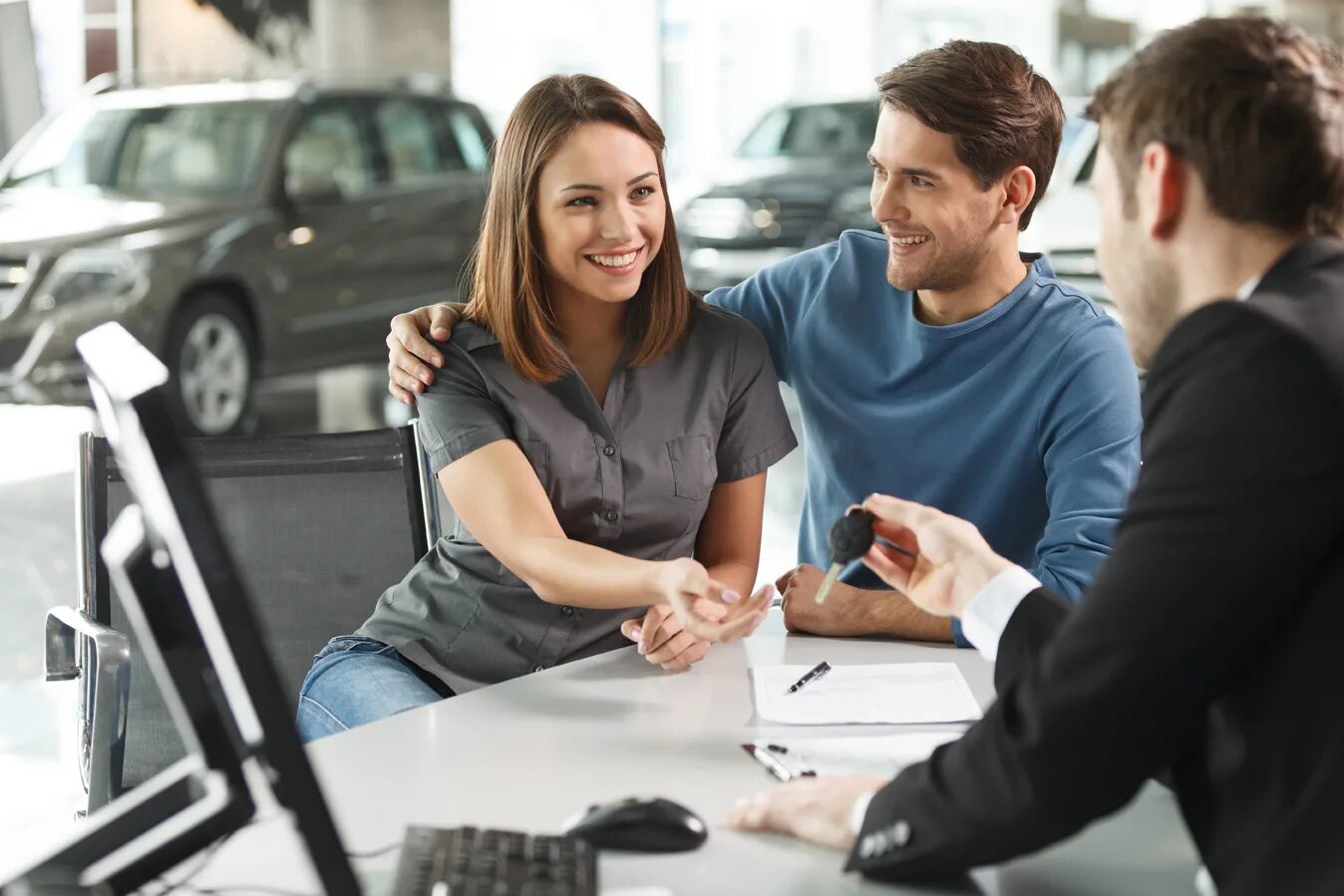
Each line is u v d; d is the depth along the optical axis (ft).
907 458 6.17
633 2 29.78
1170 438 3.13
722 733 4.46
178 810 3.18
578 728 4.50
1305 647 3.03
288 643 6.31
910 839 3.40
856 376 6.29
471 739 4.40
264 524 6.30
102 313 16.87
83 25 23.39
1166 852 3.64
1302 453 2.96
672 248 5.90
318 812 2.78
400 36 27.37
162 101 19.35
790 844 3.68
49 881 3.01
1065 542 5.55
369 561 6.34
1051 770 3.20
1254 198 3.22
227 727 3.02
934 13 30.83
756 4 30.01
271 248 18.17
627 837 3.60
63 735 9.43
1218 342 3.10
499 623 5.82
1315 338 3.01
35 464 16.08
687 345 6.02
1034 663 3.39
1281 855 3.00
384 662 5.81
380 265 19.56
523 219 5.65
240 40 25.12
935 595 4.17
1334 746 2.96
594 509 5.84
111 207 17.90
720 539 6.21
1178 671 3.09
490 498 5.62
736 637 4.74
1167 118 3.29
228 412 17.92
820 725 4.53
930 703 4.70
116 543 2.94
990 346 5.98
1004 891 3.44
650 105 30.17
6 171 18.57
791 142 24.29
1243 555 3.01
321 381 21.43
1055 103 5.91
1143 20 31.04
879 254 6.41
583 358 5.97
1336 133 3.20
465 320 6.02
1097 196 3.59
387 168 20.03
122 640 5.35
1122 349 5.92
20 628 11.48
